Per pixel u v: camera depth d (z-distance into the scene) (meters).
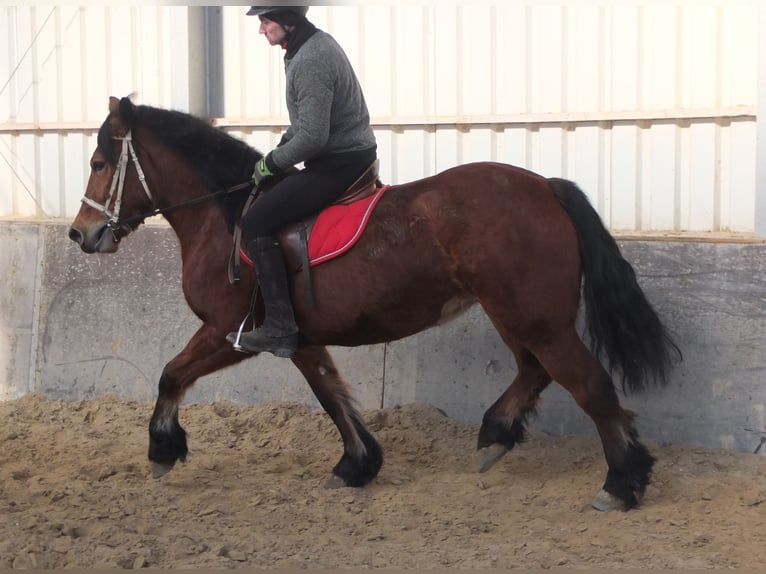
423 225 4.72
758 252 5.46
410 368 6.38
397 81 6.82
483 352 6.17
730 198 5.97
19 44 7.84
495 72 6.55
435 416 6.20
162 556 4.24
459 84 6.65
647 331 4.78
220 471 5.61
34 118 7.87
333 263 4.84
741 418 5.53
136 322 7.00
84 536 4.50
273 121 7.11
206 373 5.22
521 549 4.30
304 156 4.75
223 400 6.81
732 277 5.52
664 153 6.14
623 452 4.72
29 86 7.86
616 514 4.73
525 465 5.56
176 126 5.20
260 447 6.09
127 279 7.01
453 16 6.62
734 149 5.93
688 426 5.66
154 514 4.83
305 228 4.89
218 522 4.73
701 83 5.99
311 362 5.34
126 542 4.38
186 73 7.21
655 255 5.70
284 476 5.48
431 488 5.20
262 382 6.73
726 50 5.90
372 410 6.40
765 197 5.67
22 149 7.95
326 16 6.97
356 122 4.90
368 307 4.83
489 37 6.54
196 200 5.15
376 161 5.03
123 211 5.31
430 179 4.85
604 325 4.74
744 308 5.50
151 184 5.28
